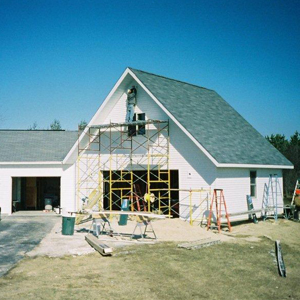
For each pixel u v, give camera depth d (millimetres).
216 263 13125
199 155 21812
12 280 10766
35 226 20750
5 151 28516
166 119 23078
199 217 21641
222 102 29734
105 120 25797
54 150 29188
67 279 10953
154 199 22984
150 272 11844
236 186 22484
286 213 25359
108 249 13672
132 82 24828
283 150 43156
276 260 13820
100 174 25953
